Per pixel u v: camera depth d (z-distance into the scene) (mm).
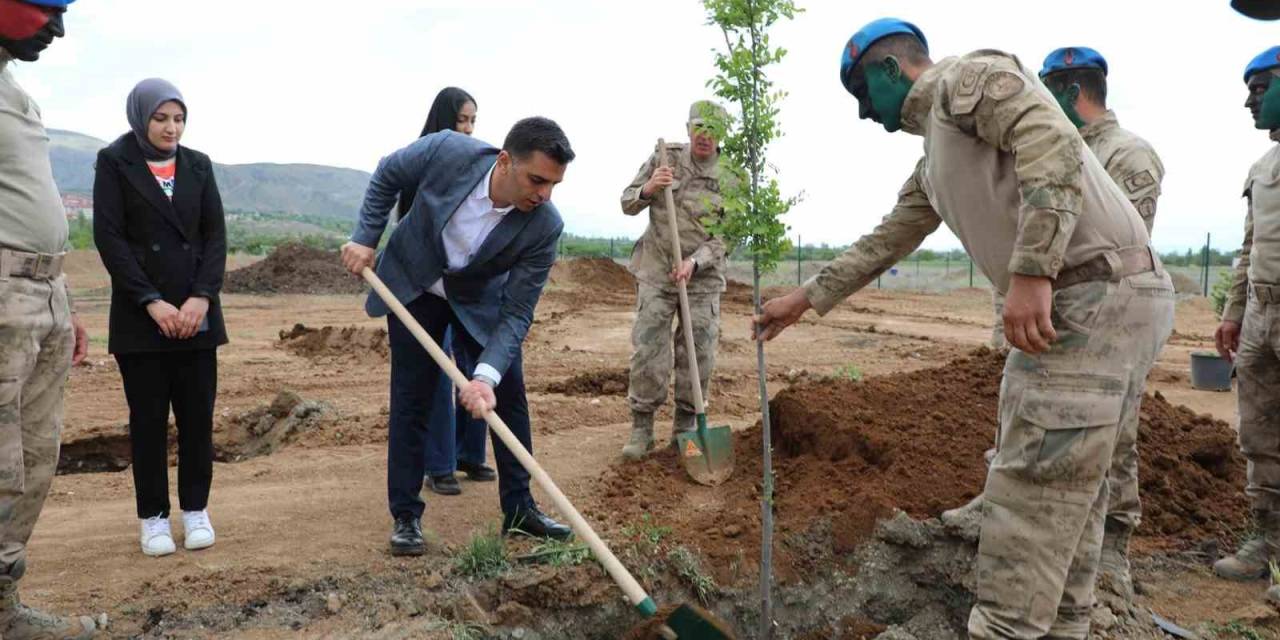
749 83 3775
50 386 3586
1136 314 2990
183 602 3842
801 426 5309
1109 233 2988
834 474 4840
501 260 4047
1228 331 4836
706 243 5660
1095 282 2965
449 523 4758
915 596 4238
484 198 3980
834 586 4242
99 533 4652
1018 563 3062
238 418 7504
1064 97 4398
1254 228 4430
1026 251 2773
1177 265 35625
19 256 3281
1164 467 5258
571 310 18000
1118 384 2982
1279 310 4258
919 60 3154
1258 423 4438
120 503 5219
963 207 3070
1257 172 4512
